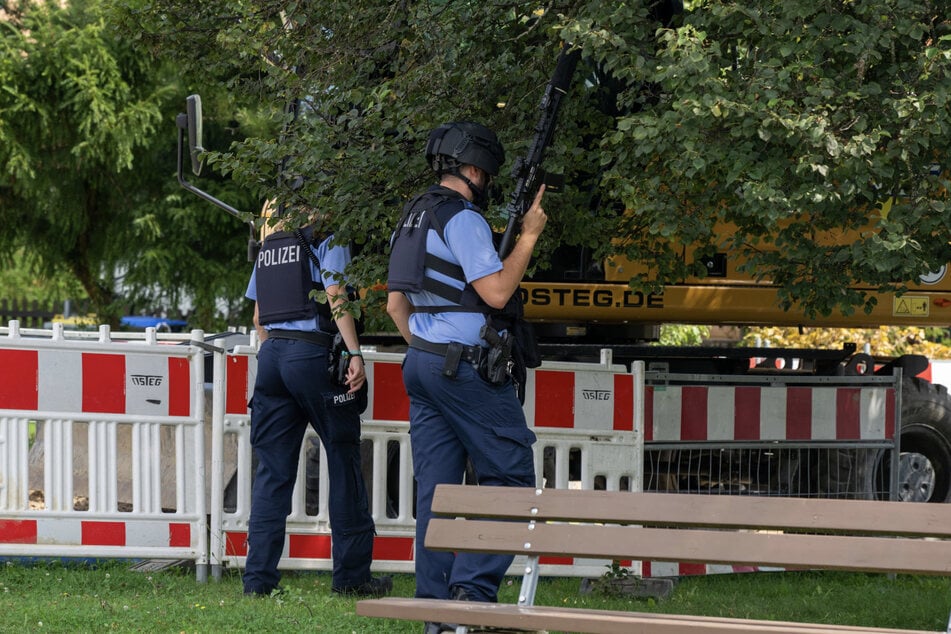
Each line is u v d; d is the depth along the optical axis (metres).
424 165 13.73
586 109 14.53
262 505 15.34
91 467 16.77
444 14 13.80
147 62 40.81
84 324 57.28
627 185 12.59
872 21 11.60
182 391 17.11
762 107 11.36
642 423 18.38
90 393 16.77
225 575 17.23
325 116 13.98
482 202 12.75
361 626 13.52
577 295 20.22
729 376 19.69
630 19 12.33
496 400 12.05
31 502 18.11
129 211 42.75
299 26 14.04
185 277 42.53
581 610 9.71
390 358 17.83
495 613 9.09
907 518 9.31
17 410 16.52
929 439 22.66
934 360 34.84
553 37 13.72
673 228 12.58
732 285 20.48
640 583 17.56
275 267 15.16
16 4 43.16
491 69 13.70
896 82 11.71
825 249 13.49
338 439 15.34
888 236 11.78
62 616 13.24
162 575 16.81
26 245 45.72
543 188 12.49
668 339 39.88
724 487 21.02
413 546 17.94
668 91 12.83
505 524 10.37
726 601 17.23
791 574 20.05
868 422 20.64
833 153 11.20
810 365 23.12
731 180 11.73
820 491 21.14
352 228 14.11
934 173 12.30
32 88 40.84
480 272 11.90
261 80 15.77
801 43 11.75
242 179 14.00
